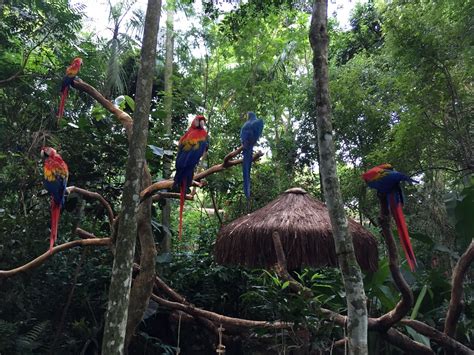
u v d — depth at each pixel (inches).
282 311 175.6
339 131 410.0
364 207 408.8
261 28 448.8
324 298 210.1
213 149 453.4
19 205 276.5
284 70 487.5
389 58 373.4
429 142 330.6
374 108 392.8
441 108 317.1
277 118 548.1
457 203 239.1
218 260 220.2
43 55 434.3
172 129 435.5
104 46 433.7
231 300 291.6
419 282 248.8
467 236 238.8
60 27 394.3
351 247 136.4
